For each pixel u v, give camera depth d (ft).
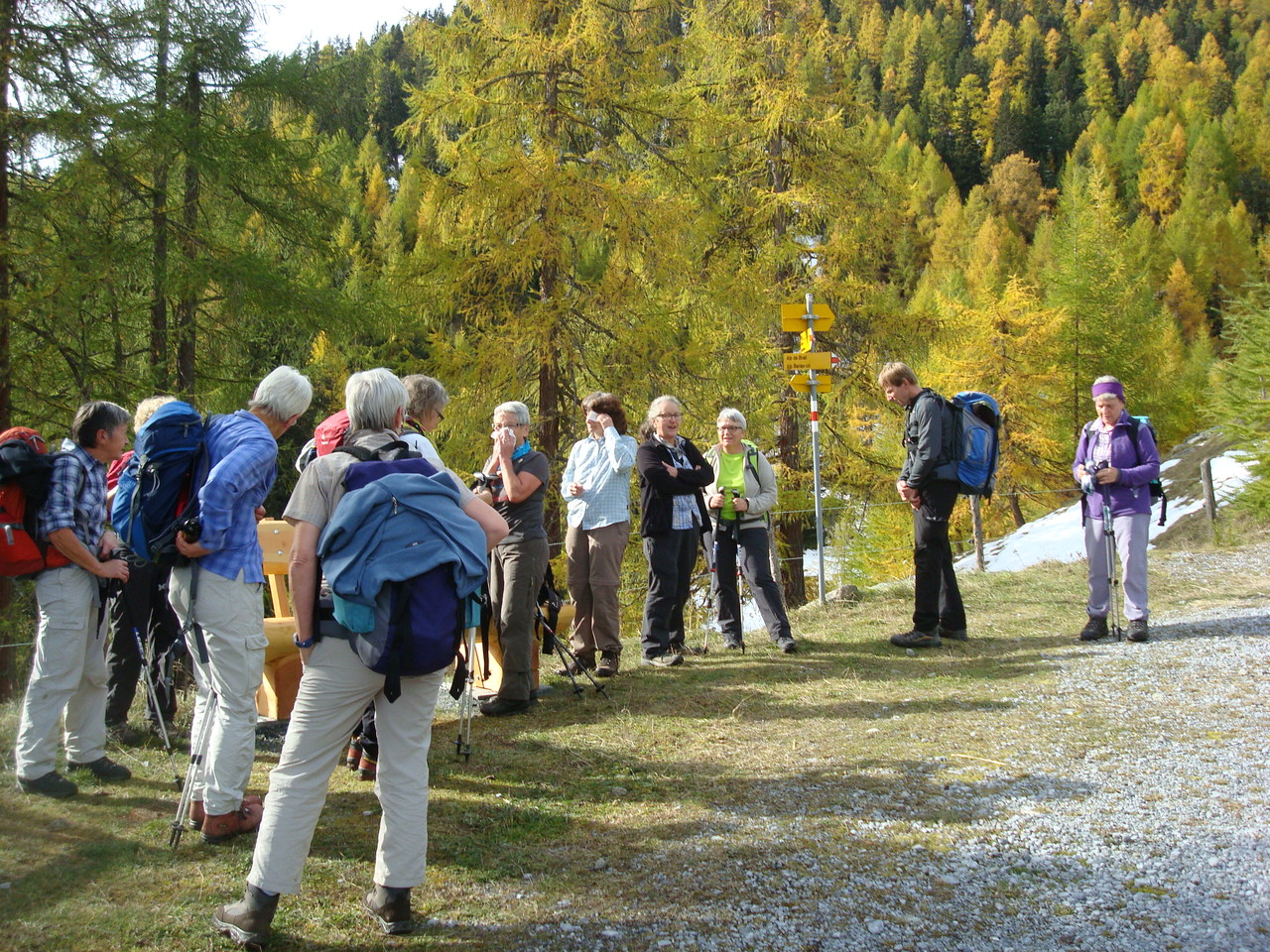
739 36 47.57
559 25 39.81
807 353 31.63
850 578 65.57
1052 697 17.87
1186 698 17.22
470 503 10.03
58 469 12.60
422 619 9.16
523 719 17.44
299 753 9.39
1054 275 86.12
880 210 47.98
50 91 30.37
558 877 10.90
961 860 11.03
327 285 38.04
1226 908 9.64
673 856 11.41
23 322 29.99
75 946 8.92
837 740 15.83
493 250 38.17
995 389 72.18
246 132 34.30
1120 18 394.11
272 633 16.14
